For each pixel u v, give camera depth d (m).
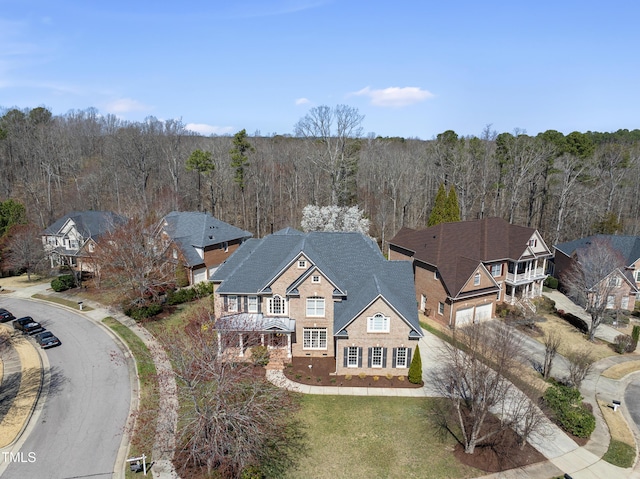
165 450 23.03
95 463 23.48
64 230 61.91
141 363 34.53
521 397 28.05
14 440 25.30
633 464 24.64
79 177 99.31
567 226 74.06
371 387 32.16
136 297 44.78
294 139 135.00
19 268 59.28
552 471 23.81
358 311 32.47
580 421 26.73
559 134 88.31
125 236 45.31
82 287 54.41
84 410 28.38
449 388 29.55
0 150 98.44
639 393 33.22
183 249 53.16
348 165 74.06
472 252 47.69
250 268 37.91
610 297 47.97
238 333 30.02
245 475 21.27
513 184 77.31
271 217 87.69
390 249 57.44
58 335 40.25
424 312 47.84
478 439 24.58
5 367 34.19
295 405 29.02
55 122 132.75
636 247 52.34
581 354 35.03
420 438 26.31
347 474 23.20
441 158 85.44
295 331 35.84
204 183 94.06
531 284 52.75
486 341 30.36
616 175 79.19
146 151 90.12
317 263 34.75
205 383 23.48
